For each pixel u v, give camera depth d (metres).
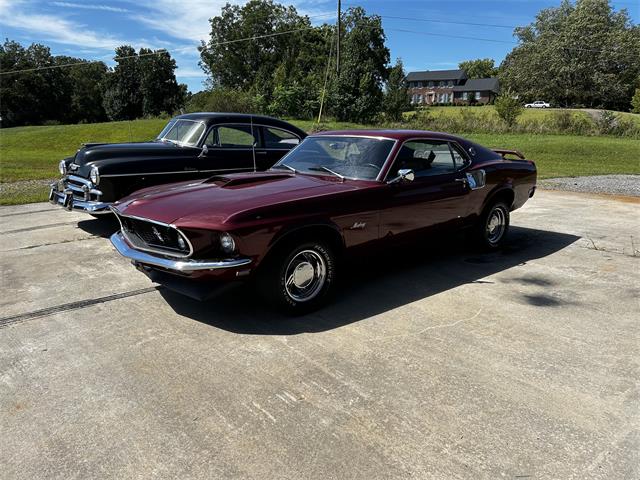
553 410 2.95
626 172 17.14
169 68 69.12
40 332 3.98
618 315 4.38
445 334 3.96
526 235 7.50
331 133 5.68
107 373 3.35
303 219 4.10
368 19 48.69
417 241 5.32
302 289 4.32
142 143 7.84
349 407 2.95
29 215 8.69
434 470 2.44
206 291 3.84
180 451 2.58
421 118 37.53
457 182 5.60
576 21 73.44
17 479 2.39
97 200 6.90
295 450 2.58
